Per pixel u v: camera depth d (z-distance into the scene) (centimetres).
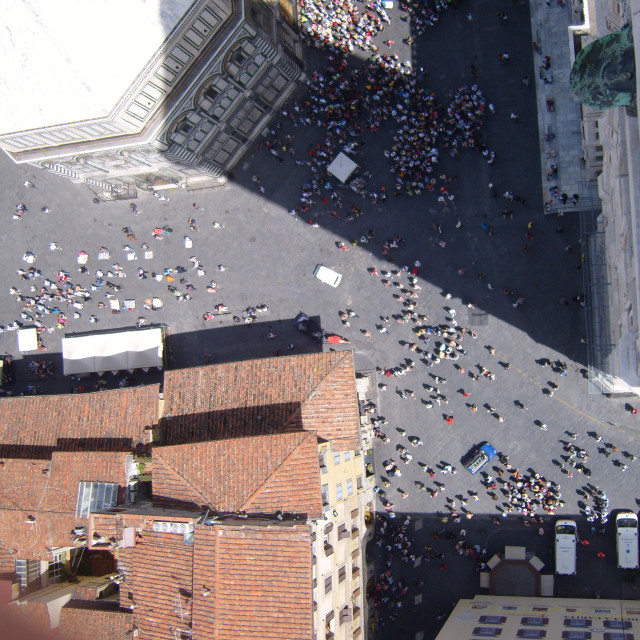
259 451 4803
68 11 4697
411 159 6184
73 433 5822
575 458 5866
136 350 6562
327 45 6359
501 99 6091
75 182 6862
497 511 5991
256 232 6581
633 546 5584
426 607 6084
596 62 3094
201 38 4931
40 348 7025
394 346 6266
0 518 5625
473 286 6125
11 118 5031
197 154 5969
